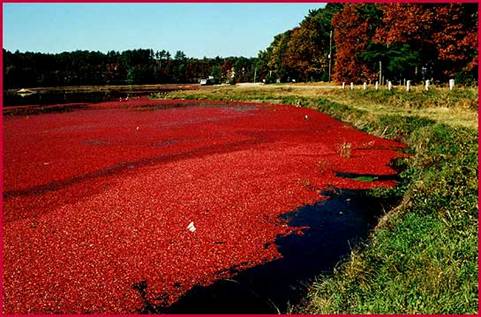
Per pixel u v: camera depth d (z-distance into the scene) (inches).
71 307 318.7
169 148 882.1
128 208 508.7
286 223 467.8
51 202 545.6
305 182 605.3
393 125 938.7
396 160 725.3
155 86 4569.4
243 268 371.9
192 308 318.0
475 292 273.4
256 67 4355.3
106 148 903.7
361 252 384.5
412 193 502.9
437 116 940.0
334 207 514.6
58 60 5467.5
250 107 1700.3
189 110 1674.5
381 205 519.5
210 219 472.1
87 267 372.8
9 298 329.7
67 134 1122.7
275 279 353.7
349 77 2288.4
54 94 3235.7
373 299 284.5
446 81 1779.0
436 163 627.8
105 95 2967.5
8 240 429.7
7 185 632.4
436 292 277.3
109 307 319.3
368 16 2180.1
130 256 390.9
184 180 619.8
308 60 3120.1
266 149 837.8
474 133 727.7
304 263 378.6
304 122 1202.0
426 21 1617.9
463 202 435.8
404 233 383.2
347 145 843.4
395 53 1876.2
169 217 478.3
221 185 591.8
